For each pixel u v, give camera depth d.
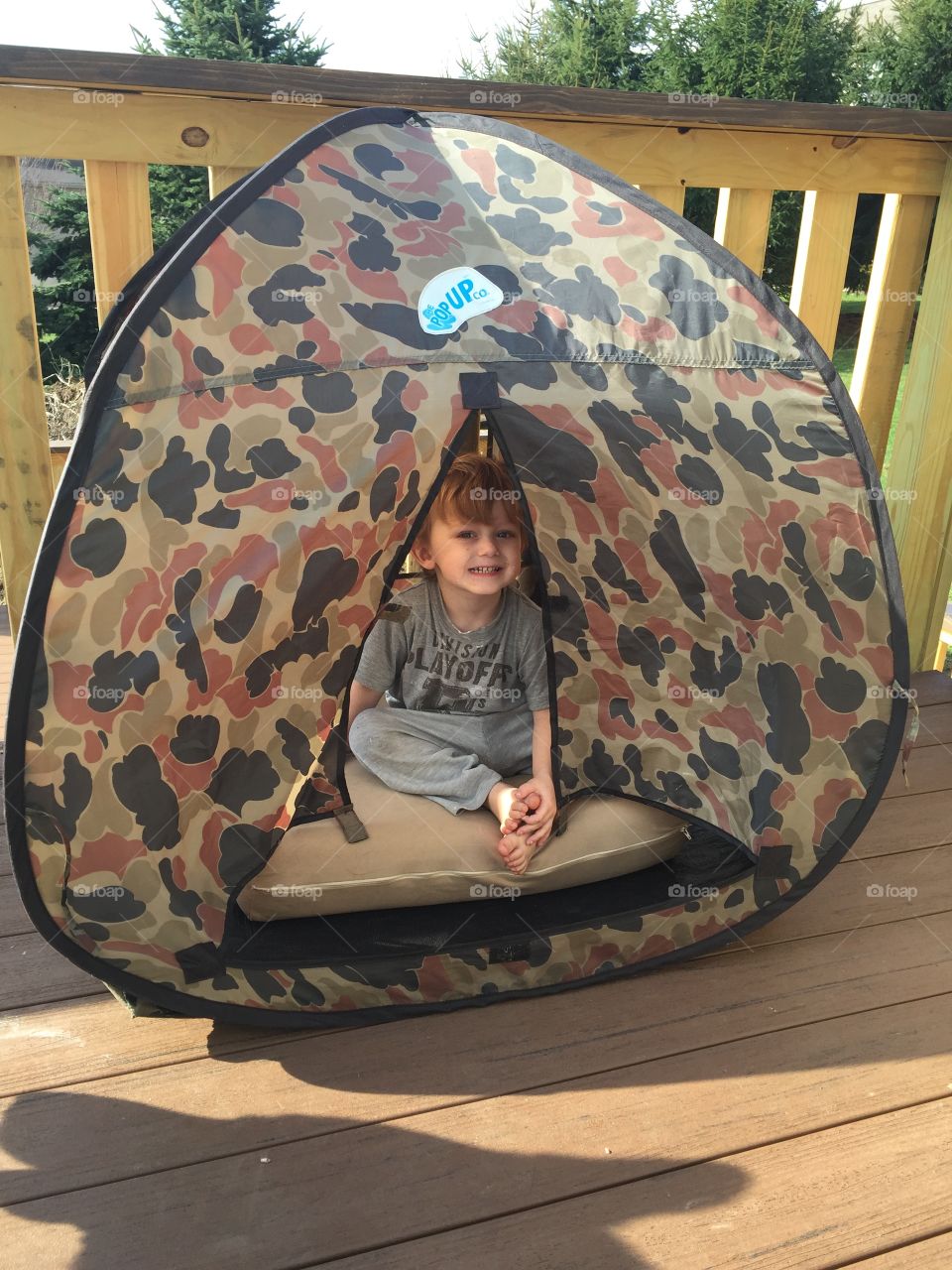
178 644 1.34
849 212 2.45
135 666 1.32
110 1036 1.51
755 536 1.58
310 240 1.48
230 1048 1.50
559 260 1.61
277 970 1.49
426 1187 1.27
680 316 1.59
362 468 1.43
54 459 2.92
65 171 7.84
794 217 10.30
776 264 10.71
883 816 2.15
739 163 2.29
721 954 1.73
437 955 1.55
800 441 1.59
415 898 1.64
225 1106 1.39
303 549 1.40
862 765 1.64
